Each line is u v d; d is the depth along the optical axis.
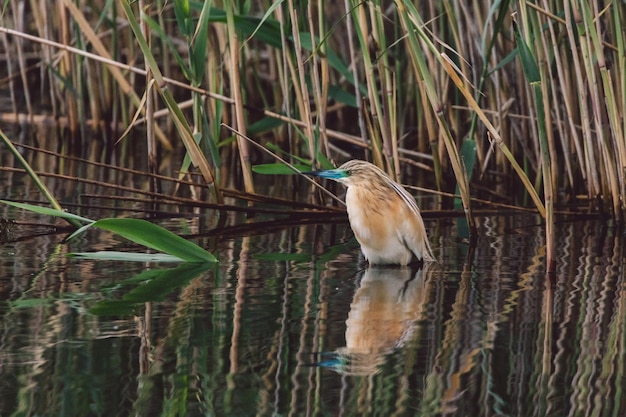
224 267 9.61
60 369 6.58
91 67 18.42
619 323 7.70
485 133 15.02
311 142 12.59
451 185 14.29
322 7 12.56
